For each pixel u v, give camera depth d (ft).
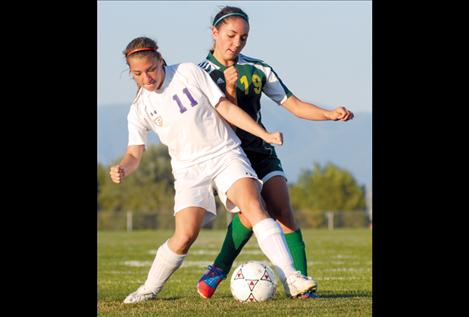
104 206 356.38
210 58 50.31
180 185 46.65
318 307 43.34
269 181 50.16
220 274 50.29
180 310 43.37
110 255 116.67
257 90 49.78
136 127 47.96
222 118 47.26
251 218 45.24
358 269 82.94
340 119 47.96
